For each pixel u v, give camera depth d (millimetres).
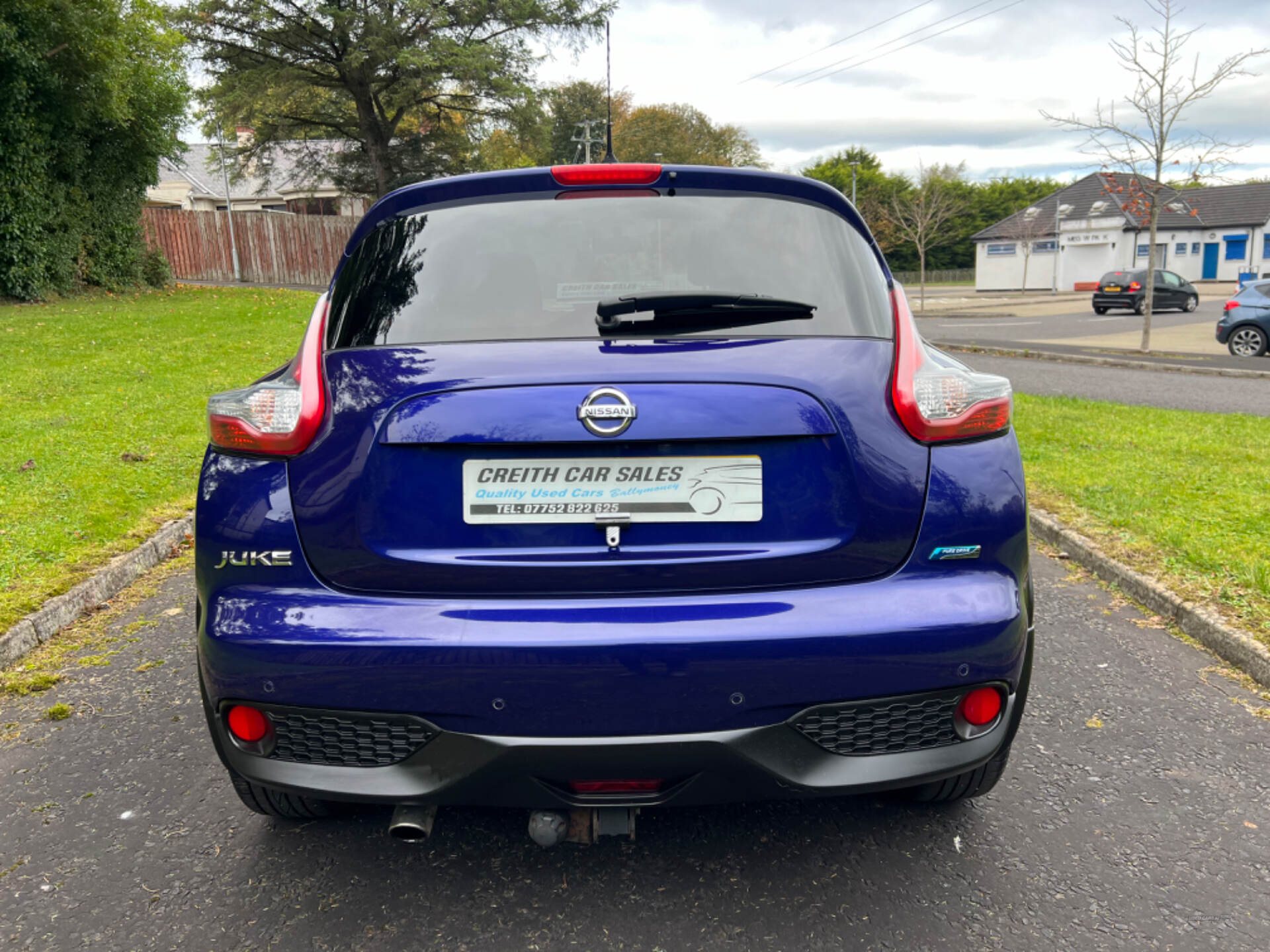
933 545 2061
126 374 11422
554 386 2000
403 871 2424
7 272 20766
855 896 2291
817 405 2031
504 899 2301
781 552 2016
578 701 1936
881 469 2041
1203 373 16172
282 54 36844
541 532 2012
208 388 10648
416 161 41312
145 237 26703
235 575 2078
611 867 2430
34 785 2906
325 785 2062
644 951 2102
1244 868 2395
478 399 2000
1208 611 4066
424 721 1978
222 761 2229
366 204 45156
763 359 2080
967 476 2090
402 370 2074
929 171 74562
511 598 2010
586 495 2004
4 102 20109
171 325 17125
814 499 2033
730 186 2529
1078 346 20734
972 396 2145
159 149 24359
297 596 2041
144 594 4770
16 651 3914
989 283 65938
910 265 94062
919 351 2223
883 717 2053
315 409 2084
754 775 2012
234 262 33688
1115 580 4746
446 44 34469
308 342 2260
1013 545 2117
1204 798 2746
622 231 2418
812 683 1965
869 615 1986
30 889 2369
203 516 2113
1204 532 5234
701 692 1941
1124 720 3266
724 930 2168
